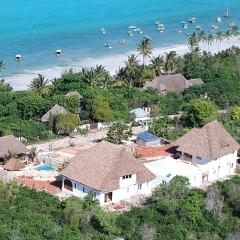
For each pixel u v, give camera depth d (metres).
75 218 94.56
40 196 103.12
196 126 142.62
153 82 174.88
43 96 160.00
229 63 199.62
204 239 95.19
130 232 94.19
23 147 123.06
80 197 104.25
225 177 119.62
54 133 139.12
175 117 147.75
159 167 115.31
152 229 93.88
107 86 169.25
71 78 167.00
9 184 104.81
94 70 176.75
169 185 104.94
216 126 121.12
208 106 142.88
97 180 104.38
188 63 192.38
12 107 146.75
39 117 147.12
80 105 149.12
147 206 102.62
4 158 120.50
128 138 135.75
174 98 164.25
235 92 171.25
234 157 121.38
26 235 90.25
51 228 92.50
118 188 105.31
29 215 95.94
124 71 177.88
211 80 179.75
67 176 107.06
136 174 107.50
